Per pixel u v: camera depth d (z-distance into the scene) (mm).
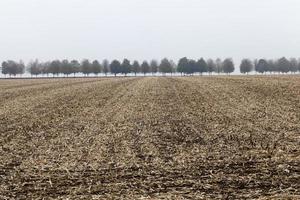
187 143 21438
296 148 19359
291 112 32250
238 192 13070
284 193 12805
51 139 23422
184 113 33844
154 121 29719
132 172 16016
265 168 15906
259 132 23750
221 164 16812
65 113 35625
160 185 14141
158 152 19438
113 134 24641
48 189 14070
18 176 15867
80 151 20047
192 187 13781
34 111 37656
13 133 25688
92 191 13664
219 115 31906
